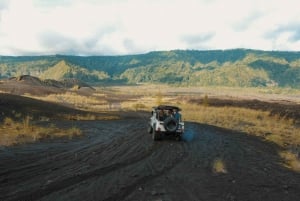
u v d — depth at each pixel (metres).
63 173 10.44
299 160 13.94
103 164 11.93
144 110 56.19
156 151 15.05
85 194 8.41
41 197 8.10
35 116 31.77
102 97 111.56
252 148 16.86
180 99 99.12
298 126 33.38
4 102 33.28
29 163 11.69
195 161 12.91
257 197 8.66
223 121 33.53
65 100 76.81
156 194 8.58
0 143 15.34
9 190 8.59
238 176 10.69
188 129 24.73
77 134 20.34
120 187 9.10
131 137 19.95
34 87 100.19
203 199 8.30
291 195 8.95
